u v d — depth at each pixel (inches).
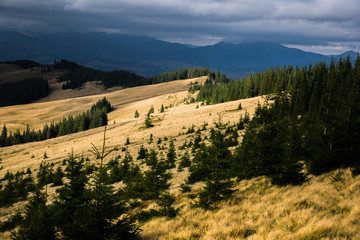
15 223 784.3
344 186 497.4
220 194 574.6
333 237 294.4
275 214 406.9
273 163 701.3
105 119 6304.1
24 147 3609.7
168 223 473.4
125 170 1456.7
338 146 639.1
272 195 535.5
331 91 737.0
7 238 621.3
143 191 896.9
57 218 414.6
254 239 321.7
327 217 359.6
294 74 4114.2
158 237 399.9
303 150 749.9
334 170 614.5
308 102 2373.3
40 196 660.1
